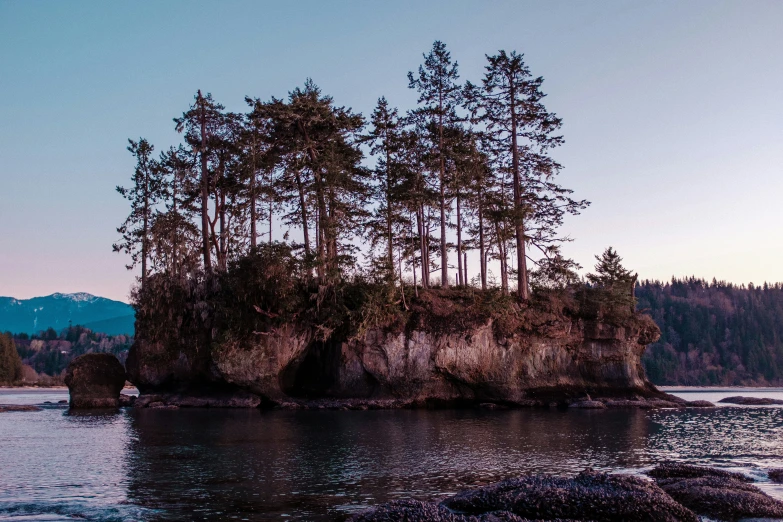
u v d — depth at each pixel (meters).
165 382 54.19
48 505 16.59
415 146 61.12
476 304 54.94
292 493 18.08
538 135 59.00
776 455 25.55
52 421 39.75
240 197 59.34
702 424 38.22
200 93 57.75
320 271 52.44
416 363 52.19
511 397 53.62
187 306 53.53
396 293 53.34
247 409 49.62
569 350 56.88
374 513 13.57
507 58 59.31
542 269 60.03
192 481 19.80
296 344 51.84
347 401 51.16
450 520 13.20
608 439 30.19
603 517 14.22
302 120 56.22
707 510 15.42
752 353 162.38
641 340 59.22
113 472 21.34
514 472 21.33
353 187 58.16
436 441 29.20
